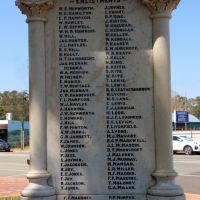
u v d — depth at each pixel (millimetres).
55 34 7016
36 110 6883
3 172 20750
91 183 6887
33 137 6883
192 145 33156
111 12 6980
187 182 15820
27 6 6918
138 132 6875
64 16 7020
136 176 6852
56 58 7000
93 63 6961
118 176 6875
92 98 6941
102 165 6891
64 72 6980
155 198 6652
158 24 6855
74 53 6988
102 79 6945
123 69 6934
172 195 6613
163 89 6801
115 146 6891
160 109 6789
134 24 6953
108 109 6918
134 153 6871
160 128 6781
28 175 6828
